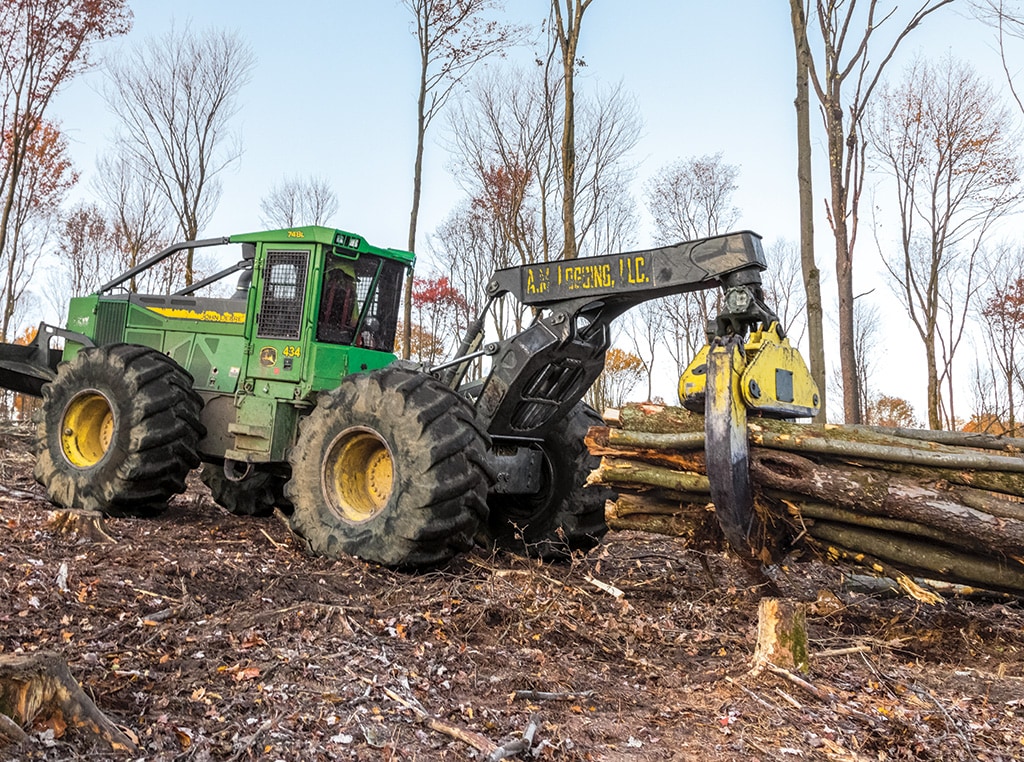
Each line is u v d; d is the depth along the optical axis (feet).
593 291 18.78
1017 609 18.17
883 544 14.58
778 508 15.11
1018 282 73.97
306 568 17.30
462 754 9.66
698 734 10.93
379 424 17.99
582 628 14.73
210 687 10.78
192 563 16.61
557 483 21.63
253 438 21.76
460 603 15.16
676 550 23.71
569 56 39.04
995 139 58.70
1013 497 13.64
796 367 15.94
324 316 21.70
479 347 20.93
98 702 9.97
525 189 61.67
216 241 23.21
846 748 10.69
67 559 16.08
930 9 36.35
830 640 15.16
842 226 38.04
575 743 10.35
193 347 24.07
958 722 11.60
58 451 23.20
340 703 10.50
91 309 26.53
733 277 16.48
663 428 15.97
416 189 49.65
